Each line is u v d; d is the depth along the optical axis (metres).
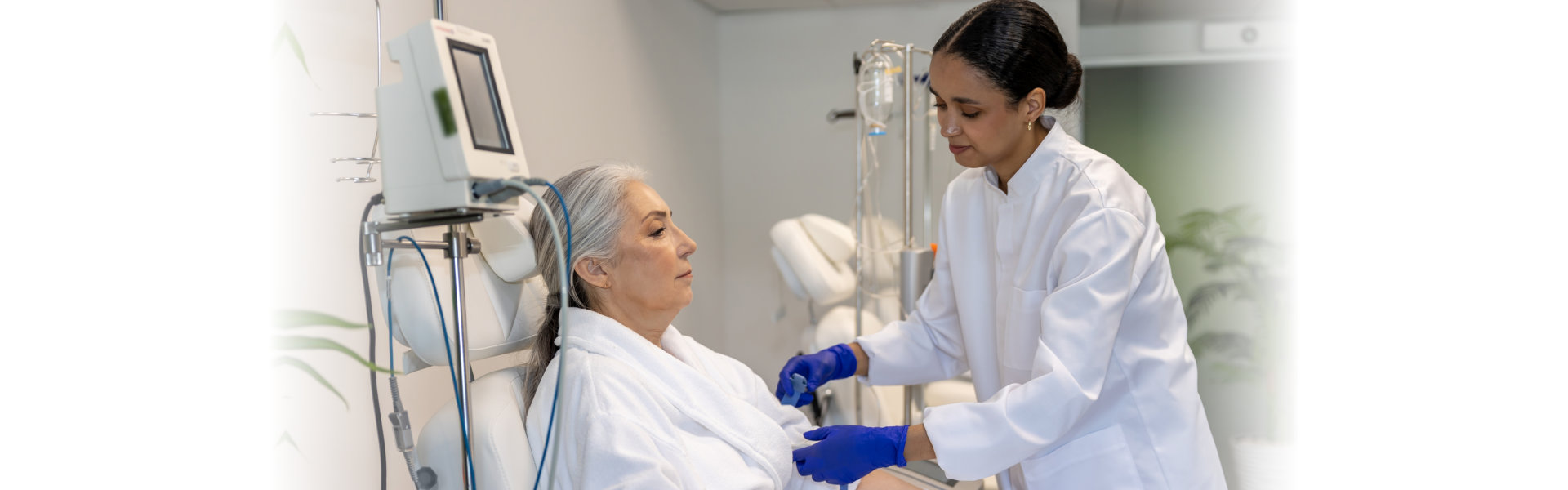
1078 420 1.24
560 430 1.06
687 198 3.32
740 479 1.13
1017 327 1.28
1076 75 1.24
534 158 2.21
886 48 2.25
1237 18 4.18
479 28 1.95
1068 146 1.27
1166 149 4.36
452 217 0.93
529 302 1.26
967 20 1.17
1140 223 1.20
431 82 0.88
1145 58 4.36
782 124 3.61
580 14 2.45
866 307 2.68
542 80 2.24
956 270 1.46
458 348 1.00
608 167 1.24
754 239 3.69
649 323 1.26
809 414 2.54
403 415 1.08
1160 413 1.23
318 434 1.41
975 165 1.27
